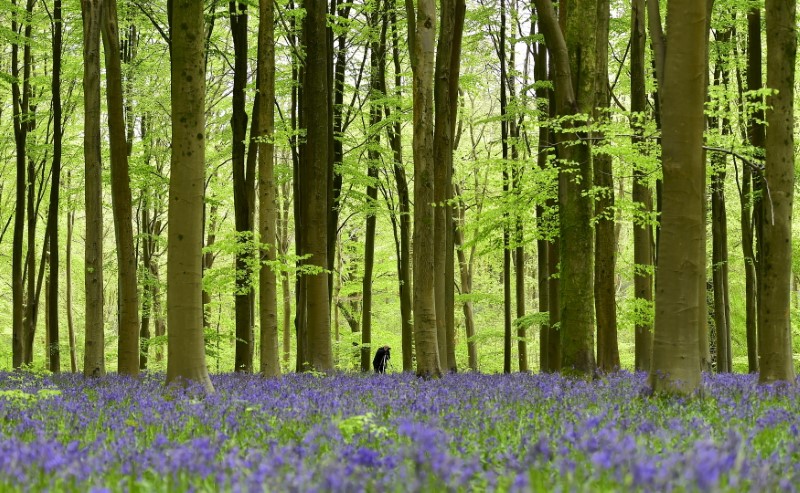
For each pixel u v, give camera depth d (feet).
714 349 110.11
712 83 88.28
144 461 17.85
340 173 83.15
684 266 36.04
